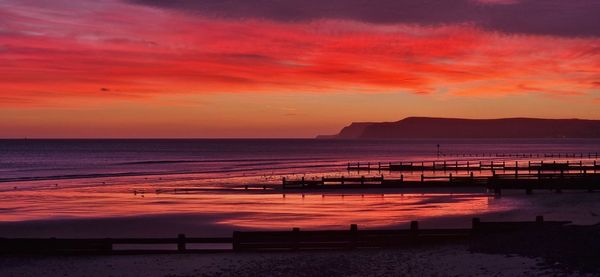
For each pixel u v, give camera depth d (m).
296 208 36.88
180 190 52.31
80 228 29.25
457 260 16.58
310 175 73.69
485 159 125.75
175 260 18.45
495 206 36.59
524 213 32.47
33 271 17.28
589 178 47.34
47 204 41.34
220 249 21.47
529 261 15.59
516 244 18.02
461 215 31.97
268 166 101.38
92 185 60.09
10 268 17.67
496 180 46.62
